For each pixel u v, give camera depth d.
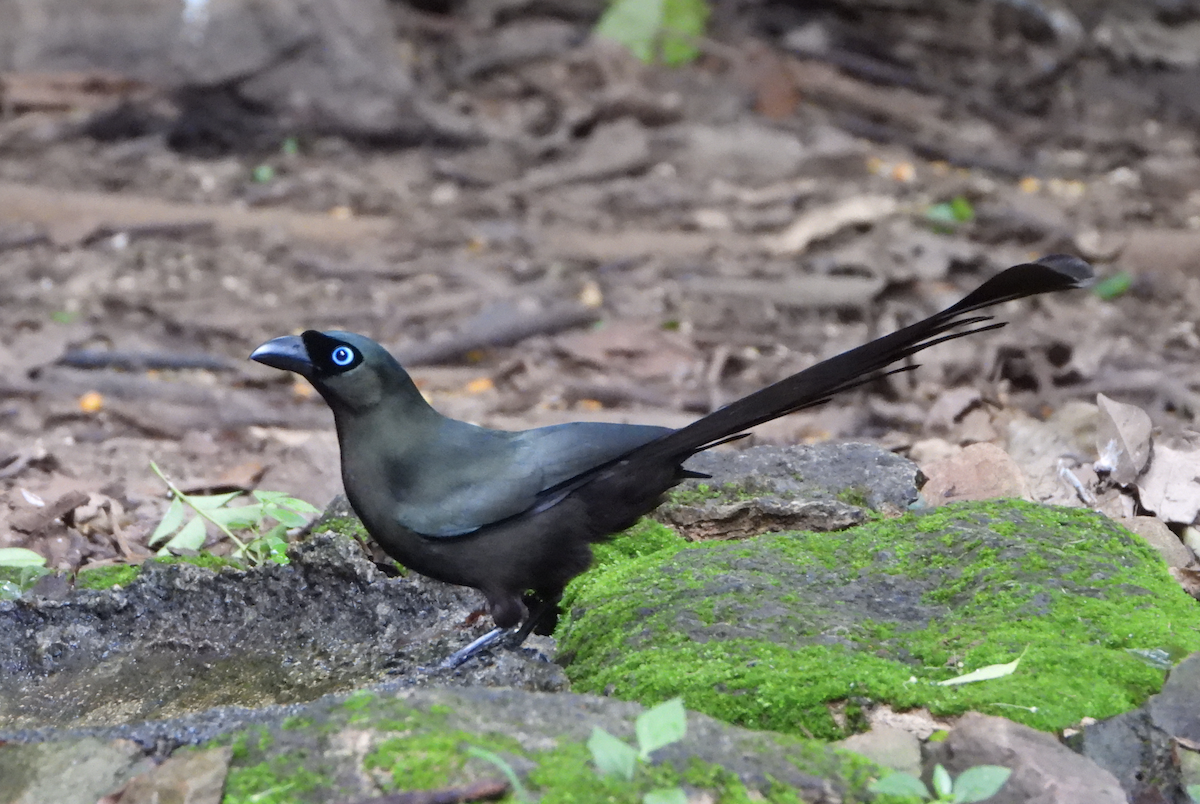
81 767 4.80
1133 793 5.23
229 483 10.32
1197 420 11.69
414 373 13.84
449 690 5.09
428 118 21.56
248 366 13.70
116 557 8.93
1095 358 13.12
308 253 17.09
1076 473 9.12
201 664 7.04
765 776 4.65
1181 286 16.19
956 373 12.73
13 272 16.17
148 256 16.89
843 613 6.36
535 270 16.69
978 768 4.68
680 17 23.84
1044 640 5.90
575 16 25.30
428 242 17.59
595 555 7.39
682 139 21.28
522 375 13.75
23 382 12.85
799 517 7.81
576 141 21.42
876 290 15.64
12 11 21.58
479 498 6.34
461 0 25.31
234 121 21.22
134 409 12.31
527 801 4.38
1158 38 25.84
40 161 19.80
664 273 16.59
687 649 5.97
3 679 6.93
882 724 5.39
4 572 7.80
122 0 21.64
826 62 24.08
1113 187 20.23
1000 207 18.77
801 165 20.48
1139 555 6.80
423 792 4.42
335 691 6.64
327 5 21.78
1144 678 5.62
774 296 15.70
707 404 12.91
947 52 25.06
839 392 5.94
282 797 4.52
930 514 7.24
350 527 7.98
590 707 5.02
